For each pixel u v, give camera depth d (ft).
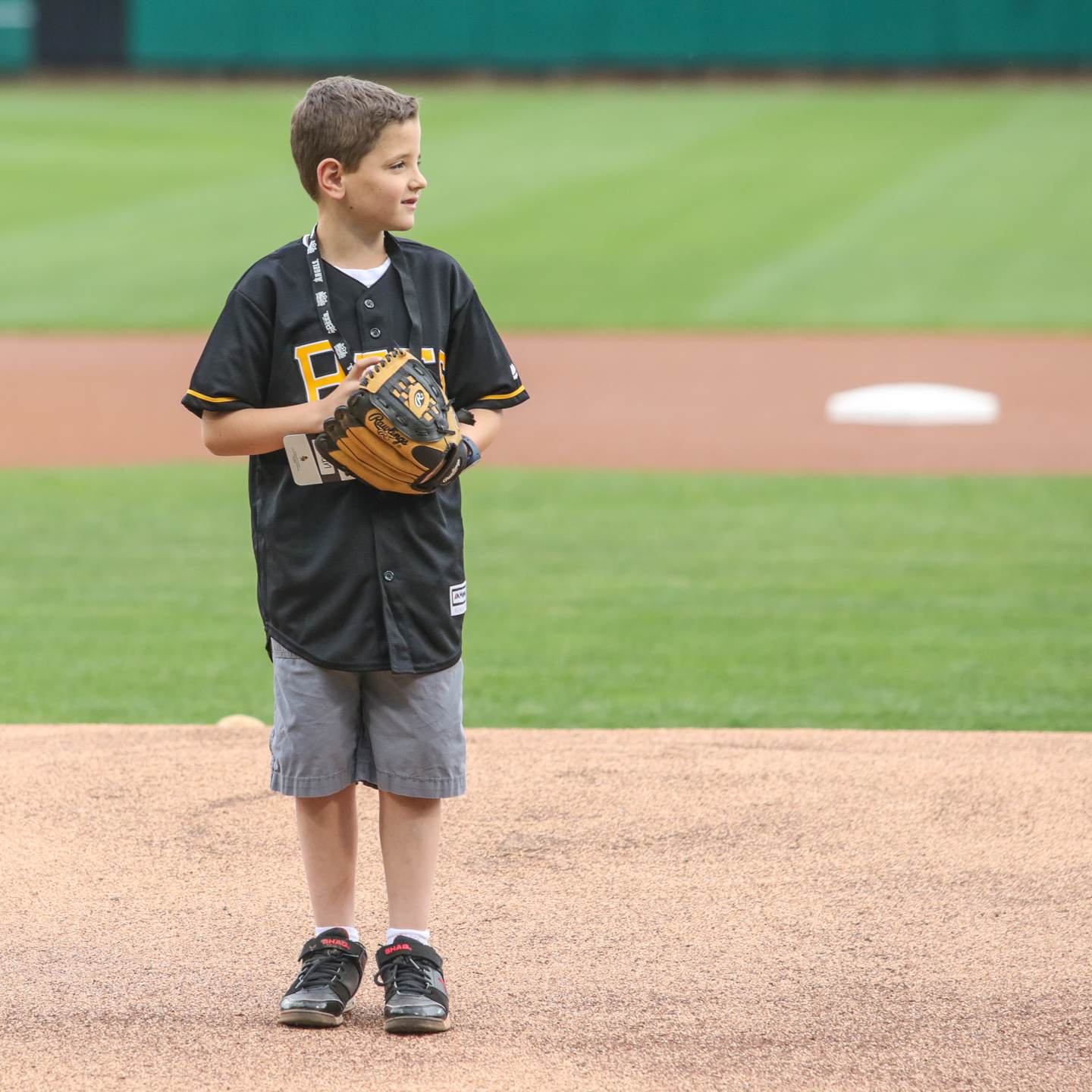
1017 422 145.07
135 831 50.75
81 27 486.79
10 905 45.42
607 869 47.73
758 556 100.42
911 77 468.75
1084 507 112.78
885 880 46.91
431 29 478.59
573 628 84.48
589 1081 35.47
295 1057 36.65
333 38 480.64
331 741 37.58
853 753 58.08
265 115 423.64
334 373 36.81
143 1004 39.45
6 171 336.08
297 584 36.88
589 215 283.59
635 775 55.47
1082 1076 35.76
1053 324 197.06
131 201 302.04
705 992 39.96
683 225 273.54
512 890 46.29
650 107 430.61
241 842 49.93
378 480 35.76
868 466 127.95
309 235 37.70
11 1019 38.58
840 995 39.78
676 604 89.35
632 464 130.00
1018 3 458.50
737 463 130.11
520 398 39.37
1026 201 288.92
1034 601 89.25
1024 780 55.06
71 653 79.87
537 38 478.18
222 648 81.05
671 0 473.67
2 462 130.72
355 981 38.63
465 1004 39.37
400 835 38.58
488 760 57.16
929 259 242.58
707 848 49.24
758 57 474.49
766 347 186.50
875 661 78.02
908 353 181.37
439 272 38.14
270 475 37.19
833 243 256.52
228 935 43.55
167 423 147.33
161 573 96.07
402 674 37.04
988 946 42.52
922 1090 35.14
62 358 181.57
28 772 56.08
